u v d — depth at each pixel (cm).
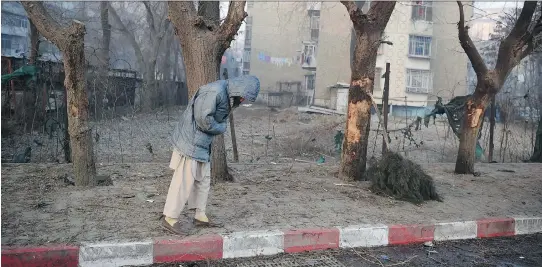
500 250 555
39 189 639
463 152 943
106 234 468
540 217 640
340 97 3328
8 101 1177
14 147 1052
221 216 553
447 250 543
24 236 451
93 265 429
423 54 3284
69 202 580
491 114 1213
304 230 512
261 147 1526
